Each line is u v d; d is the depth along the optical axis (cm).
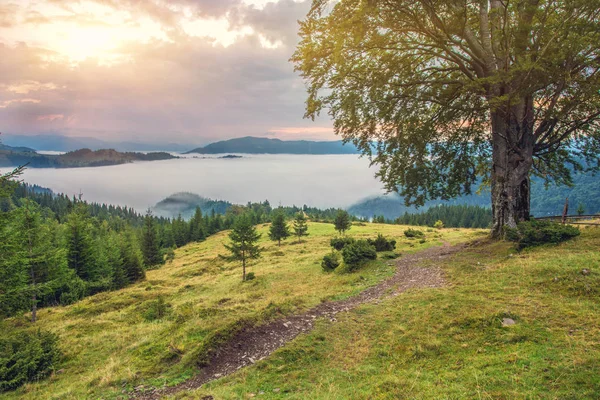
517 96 1509
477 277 1312
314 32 1745
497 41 1752
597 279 998
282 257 3922
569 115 1738
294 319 1171
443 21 1708
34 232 2650
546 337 741
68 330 1702
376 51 1914
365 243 2352
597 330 727
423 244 2889
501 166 1900
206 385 816
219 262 4534
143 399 803
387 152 1972
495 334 805
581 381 537
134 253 4547
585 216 2109
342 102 1841
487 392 564
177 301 2302
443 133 2006
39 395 948
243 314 1272
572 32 1380
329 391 686
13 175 1449
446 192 2117
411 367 746
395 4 1559
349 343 938
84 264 3741
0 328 1565
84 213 4406
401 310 1114
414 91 1809
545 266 1209
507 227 1812
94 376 991
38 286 1944
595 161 2106
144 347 1180
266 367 852
